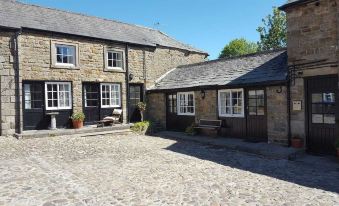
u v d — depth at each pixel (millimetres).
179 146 11055
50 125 13164
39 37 12789
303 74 9438
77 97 13945
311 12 9164
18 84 12102
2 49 11750
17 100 12109
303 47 9406
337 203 5191
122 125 14422
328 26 8719
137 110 16344
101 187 5980
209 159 8797
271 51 12906
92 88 14617
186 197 5477
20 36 12242
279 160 8672
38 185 5926
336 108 8648
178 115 14781
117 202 5191
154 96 16094
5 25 11734
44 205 4949
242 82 11258
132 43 15766
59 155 8844
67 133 12609
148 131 14758
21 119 12109
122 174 6977
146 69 16531
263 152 9344
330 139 8875
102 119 14875
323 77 8961
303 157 8922
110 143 11367
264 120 10930
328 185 6238
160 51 17328
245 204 5141
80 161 8211
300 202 5238
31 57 12555
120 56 15633
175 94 14961
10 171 6859
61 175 6680
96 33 14820
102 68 14797
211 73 14062
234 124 12047
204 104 13234
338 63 8484
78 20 15422
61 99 13570
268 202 5234
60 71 13398
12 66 11977
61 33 13312
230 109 12188
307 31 9289
